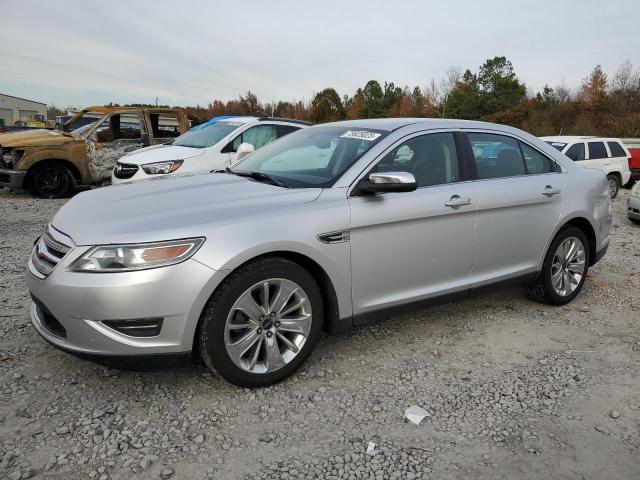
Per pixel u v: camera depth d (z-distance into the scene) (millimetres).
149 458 2629
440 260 3986
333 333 3607
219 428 2910
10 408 3004
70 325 2928
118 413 3000
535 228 4590
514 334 4332
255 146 9500
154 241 2895
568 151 14586
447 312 4773
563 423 3088
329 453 2744
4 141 10844
